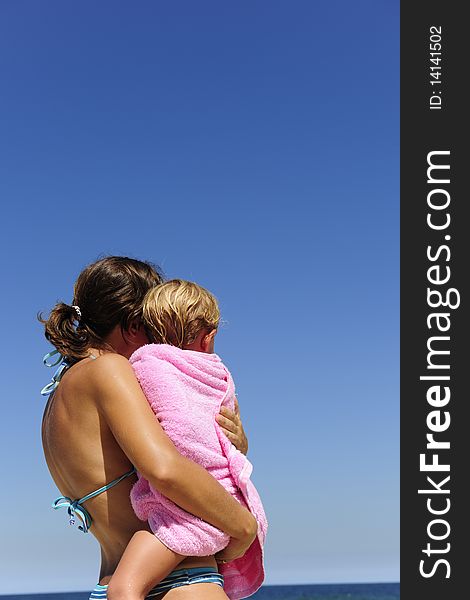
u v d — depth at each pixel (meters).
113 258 2.21
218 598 1.90
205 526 1.87
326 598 76.00
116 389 1.93
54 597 77.56
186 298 2.13
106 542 2.00
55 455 2.05
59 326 2.11
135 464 1.87
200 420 1.98
